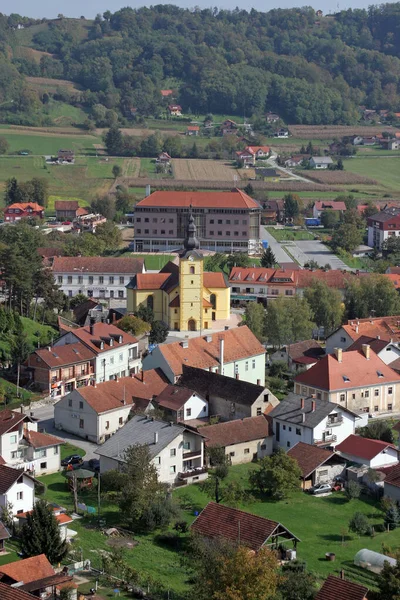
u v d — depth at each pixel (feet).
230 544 465.47
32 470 613.11
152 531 539.29
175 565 494.59
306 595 447.42
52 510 497.87
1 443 601.21
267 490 609.42
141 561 496.23
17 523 525.34
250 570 430.61
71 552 495.82
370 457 647.15
